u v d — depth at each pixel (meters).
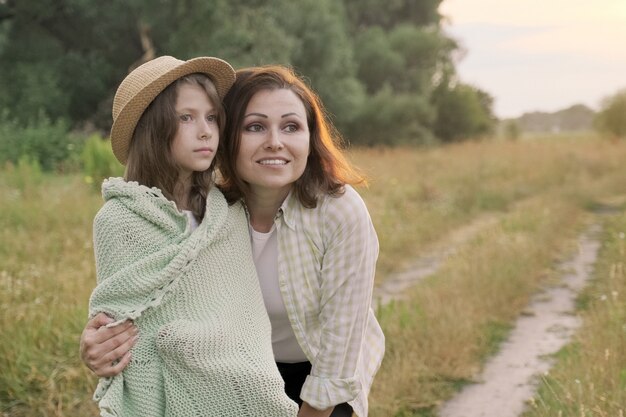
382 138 31.27
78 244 6.98
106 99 25.12
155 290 1.92
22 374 4.03
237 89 2.15
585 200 12.50
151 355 1.93
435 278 6.65
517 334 5.53
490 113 39.16
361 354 2.44
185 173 2.11
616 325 4.86
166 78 2.00
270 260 2.26
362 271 2.22
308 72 27.19
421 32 36.25
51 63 23.44
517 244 7.80
